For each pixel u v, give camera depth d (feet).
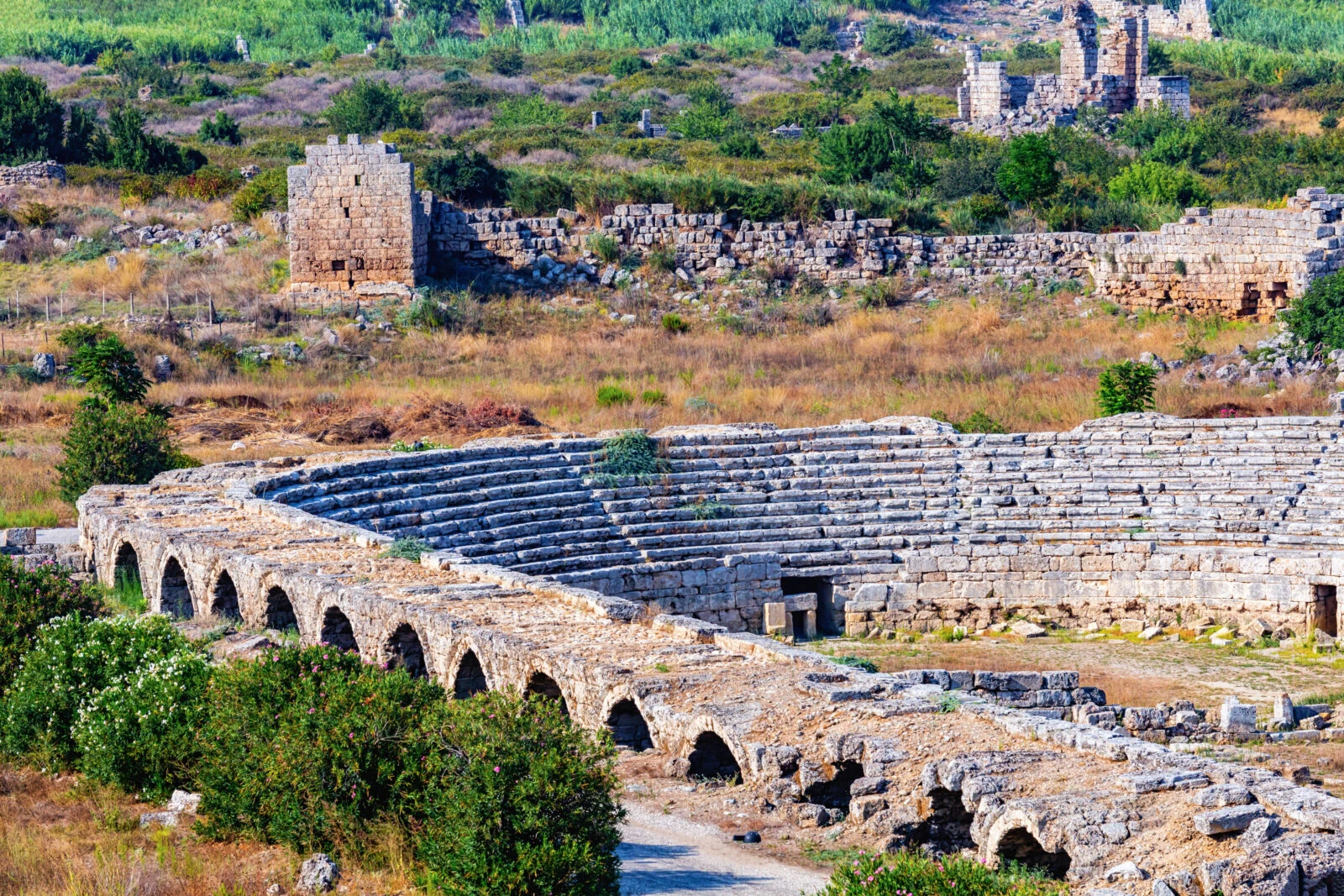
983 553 196.44
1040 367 261.03
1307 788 86.53
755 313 294.05
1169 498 197.57
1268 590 189.37
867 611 194.90
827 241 308.19
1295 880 76.95
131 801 103.14
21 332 275.18
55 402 238.89
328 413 239.09
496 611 131.13
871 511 199.52
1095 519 197.77
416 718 95.66
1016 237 307.99
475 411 234.17
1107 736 95.30
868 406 239.91
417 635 130.41
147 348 262.26
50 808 101.30
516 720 90.89
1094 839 82.69
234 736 97.55
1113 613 195.11
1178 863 79.56
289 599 143.02
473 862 85.10
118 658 115.03
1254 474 197.26
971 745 98.12
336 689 97.14
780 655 118.21
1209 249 285.84
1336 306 255.29
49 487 201.87
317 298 291.38
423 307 284.41
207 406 241.35
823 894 80.07
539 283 302.45
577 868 85.40
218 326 278.67
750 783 102.78
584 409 242.58
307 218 292.81
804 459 203.10
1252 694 159.74
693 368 266.77
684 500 195.83
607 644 120.88
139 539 159.74
